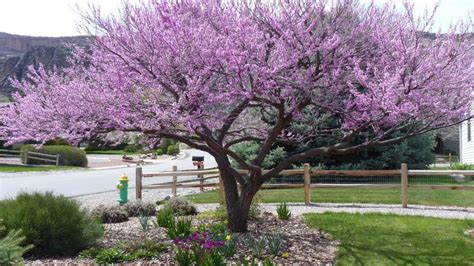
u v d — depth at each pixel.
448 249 7.04
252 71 6.08
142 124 6.50
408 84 6.01
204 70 6.09
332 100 7.34
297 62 6.57
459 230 8.28
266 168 15.83
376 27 7.00
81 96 6.61
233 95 6.34
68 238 6.86
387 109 5.85
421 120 7.16
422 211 10.84
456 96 6.81
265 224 8.88
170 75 6.47
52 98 6.91
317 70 6.80
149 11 6.74
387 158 16.20
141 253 6.52
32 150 32.44
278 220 9.27
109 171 28.33
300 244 7.29
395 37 6.62
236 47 6.12
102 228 7.59
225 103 6.68
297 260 6.40
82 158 33.06
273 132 7.72
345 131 8.48
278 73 6.52
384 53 6.91
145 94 6.75
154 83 6.75
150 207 10.64
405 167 11.60
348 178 16.50
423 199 12.70
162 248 6.79
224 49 6.00
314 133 9.34
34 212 6.89
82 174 25.89
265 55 6.41
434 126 7.05
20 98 7.09
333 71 6.73
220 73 6.39
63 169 29.27
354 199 12.80
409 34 6.59
